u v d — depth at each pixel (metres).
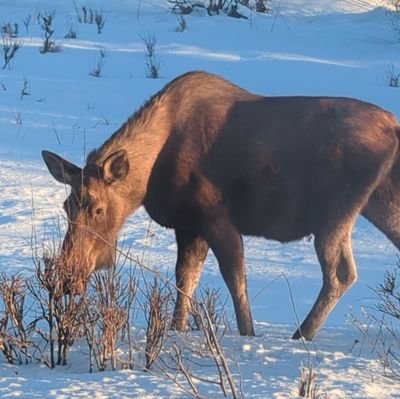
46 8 96.12
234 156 23.73
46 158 22.98
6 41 78.25
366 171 23.52
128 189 23.20
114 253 22.61
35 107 55.75
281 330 24.00
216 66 69.94
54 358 19.38
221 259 23.77
